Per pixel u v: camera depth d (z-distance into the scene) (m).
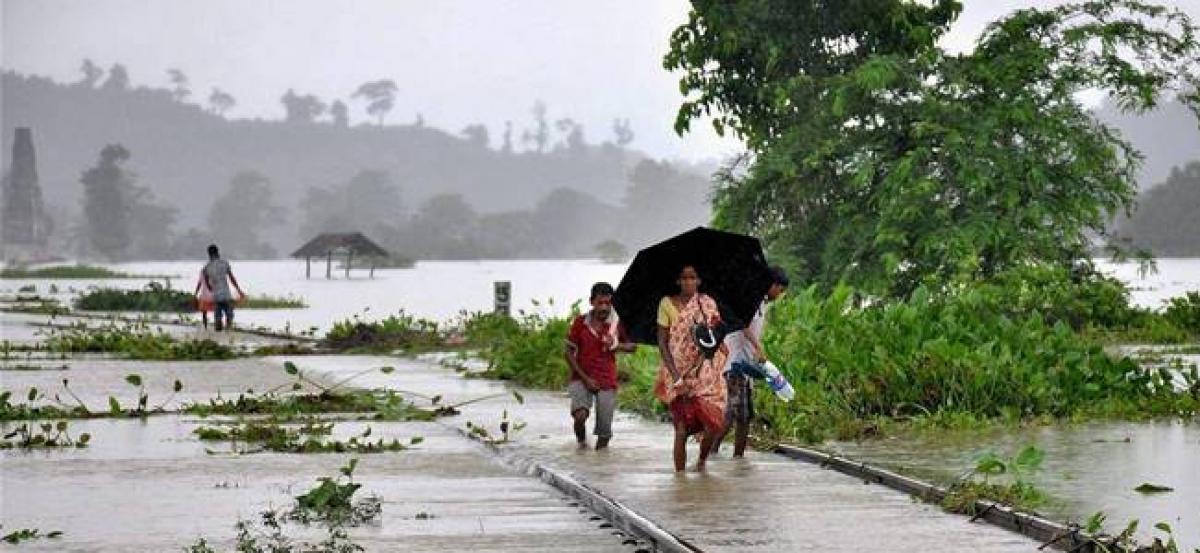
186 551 18.66
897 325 36.69
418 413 35.25
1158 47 60.25
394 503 22.41
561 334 44.69
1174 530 19.23
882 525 19.97
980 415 32.88
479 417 35.03
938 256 58.38
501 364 46.50
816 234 62.75
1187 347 55.28
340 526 20.38
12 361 53.91
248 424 31.66
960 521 20.31
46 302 123.94
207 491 23.73
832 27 65.06
